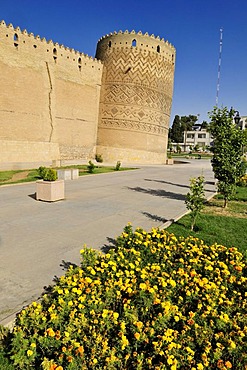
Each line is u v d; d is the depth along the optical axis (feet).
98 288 10.85
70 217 26.16
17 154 77.36
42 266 15.40
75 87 94.02
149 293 10.25
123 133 102.47
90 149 102.78
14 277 14.08
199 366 7.36
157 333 8.79
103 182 51.49
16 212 27.45
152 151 108.27
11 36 73.97
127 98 101.24
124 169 78.18
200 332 8.68
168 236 17.33
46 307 10.12
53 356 8.21
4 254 16.99
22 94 77.77
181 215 27.45
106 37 104.06
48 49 84.07
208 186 51.26
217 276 12.63
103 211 28.91
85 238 20.27
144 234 17.02
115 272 12.16
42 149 84.58
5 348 8.87
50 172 33.32
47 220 24.88
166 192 42.73
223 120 30.91
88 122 100.73
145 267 12.92
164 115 111.65
